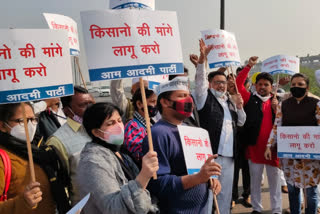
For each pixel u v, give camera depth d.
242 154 4.95
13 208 1.87
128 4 2.58
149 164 1.92
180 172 2.44
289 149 3.93
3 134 2.10
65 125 2.80
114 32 2.10
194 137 2.51
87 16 2.08
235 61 4.59
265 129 4.50
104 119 2.07
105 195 1.90
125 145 2.68
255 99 4.68
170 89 2.52
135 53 2.12
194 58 4.26
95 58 2.08
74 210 1.50
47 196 2.23
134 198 1.87
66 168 2.54
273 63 6.21
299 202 4.04
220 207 3.77
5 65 1.92
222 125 3.85
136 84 3.96
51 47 2.03
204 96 3.87
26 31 1.97
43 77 2.00
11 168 2.09
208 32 4.59
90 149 2.05
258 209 4.64
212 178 2.60
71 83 2.09
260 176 4.61
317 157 3.76
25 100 1.95
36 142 2.46
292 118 4.00
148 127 2.05
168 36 2.22
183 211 2.35
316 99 3.92
